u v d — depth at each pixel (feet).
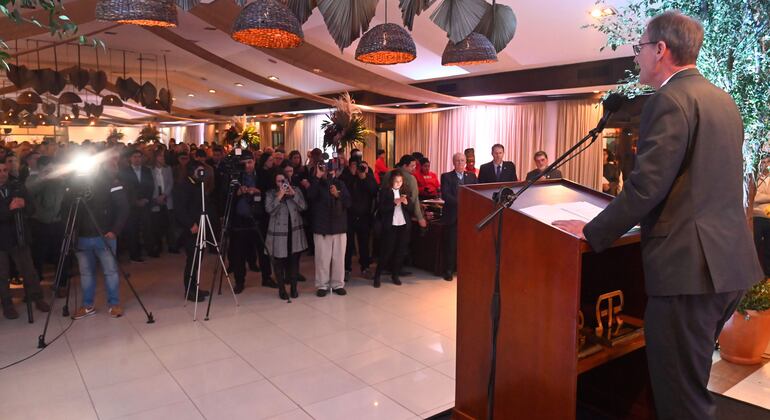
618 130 29.07
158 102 32.89
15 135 55.06
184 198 17.28
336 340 13.82
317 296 17.94
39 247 18.99
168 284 19.51
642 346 7.50
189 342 13.67
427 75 33.47
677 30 5.63
